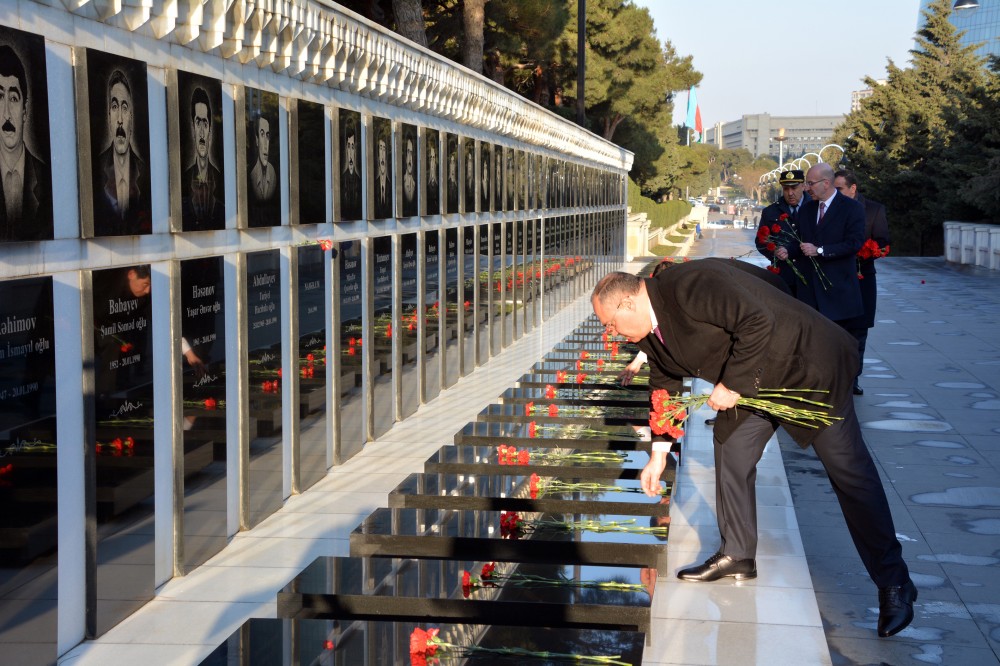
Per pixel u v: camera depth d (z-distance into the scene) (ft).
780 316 14.89
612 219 86.89
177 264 16.98
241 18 18.39
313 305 22.98
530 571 14.90
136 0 15.48
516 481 20.04
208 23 17.49
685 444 26.84
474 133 38.88
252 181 19.79
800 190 27.99
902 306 63.52
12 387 12.64
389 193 28.84
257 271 20.12
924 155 152.66
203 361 17.89
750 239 224.33
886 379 37.01
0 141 12.50
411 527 16.93
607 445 23.06
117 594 15.06
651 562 16.05
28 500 12.97
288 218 21.86
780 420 15.44
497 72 95.61
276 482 21.01
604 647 12.22
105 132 14.85
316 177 23.20
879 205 32.91
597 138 71.77
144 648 14.21
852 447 15.16
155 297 16.43
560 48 117.39
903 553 18.65
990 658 14.28
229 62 19.13
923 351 43.91
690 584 16.63
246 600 16.02
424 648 11.85
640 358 20.30
